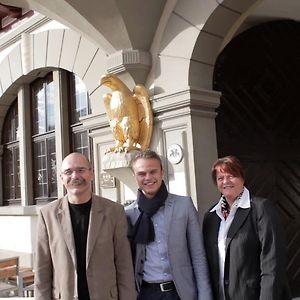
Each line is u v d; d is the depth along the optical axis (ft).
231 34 16.42
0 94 27.43
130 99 16.53
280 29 19.13
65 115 24.08
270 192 17.99
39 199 26.32
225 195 8.29
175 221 8.45
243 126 17.62
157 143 16.49
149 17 16.28
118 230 8.20
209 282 8.34
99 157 19.58
